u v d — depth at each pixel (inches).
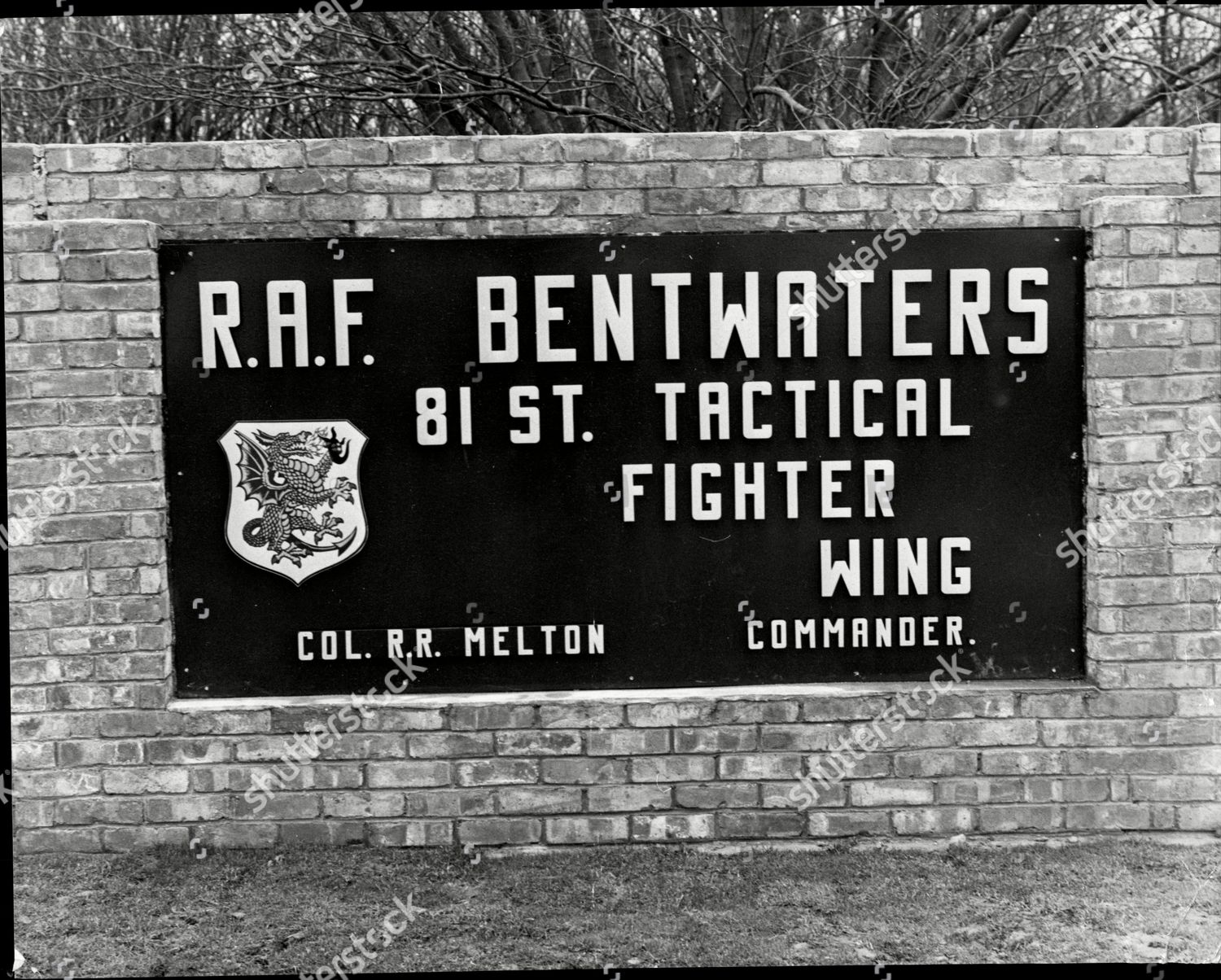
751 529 163.3
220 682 163.2
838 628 164.2
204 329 159.2
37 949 140.0
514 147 159.8
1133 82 302.7
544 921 145.9
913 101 285.7
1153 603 161.8
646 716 162.1
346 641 162.6
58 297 157.6
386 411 161.2
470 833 162.6
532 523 162.4
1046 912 146.3
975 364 162.7
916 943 139.8
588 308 161.0
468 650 162.9
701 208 160.6
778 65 288.0
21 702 160.1
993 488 163.5
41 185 158.1
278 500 161.3
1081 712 162.7
